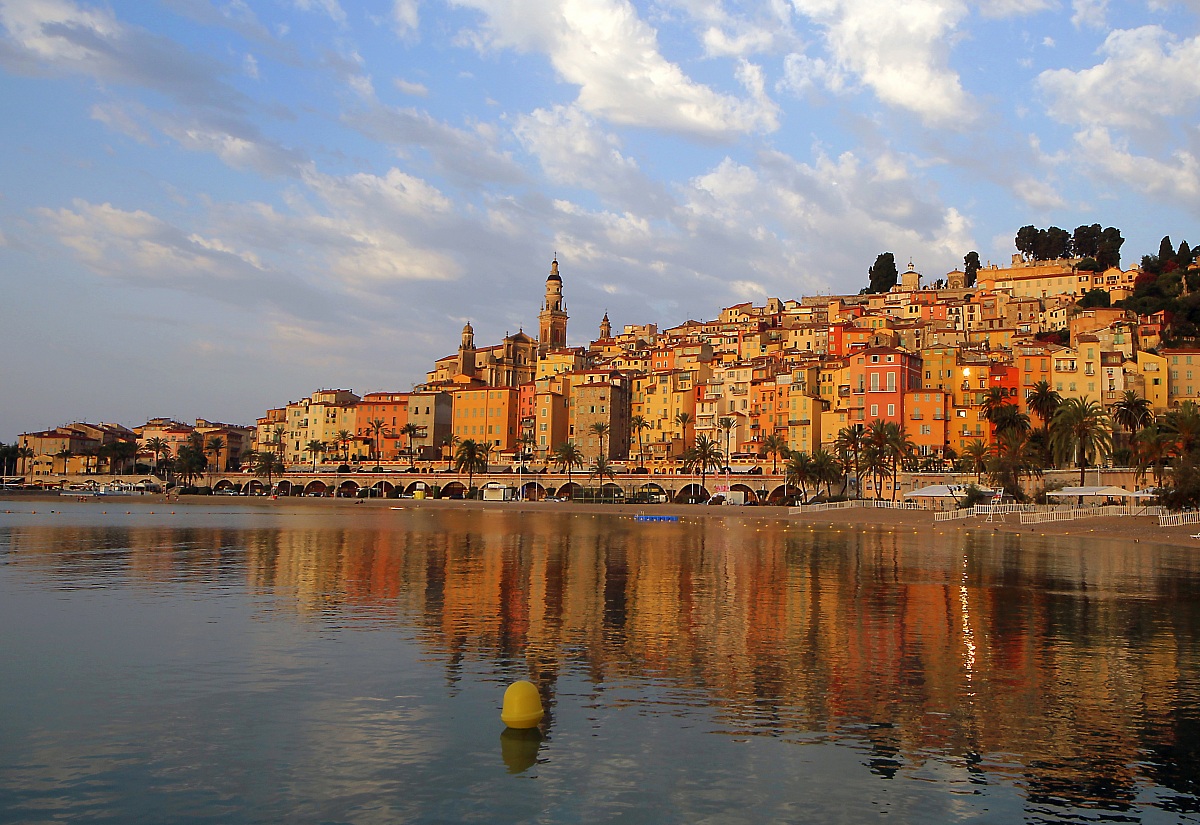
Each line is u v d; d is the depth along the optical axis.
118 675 32.09
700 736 25.61
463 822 20.05
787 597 52.84
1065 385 197.12
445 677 31.98
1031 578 63.12
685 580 61.22
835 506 161.25
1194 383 196.62
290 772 22.88
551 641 38.53
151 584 56.72
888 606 49.34
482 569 67.12
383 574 63.00
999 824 20.16
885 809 20.86
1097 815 20.67
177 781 22.33
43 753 24.17
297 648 36.72
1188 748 25.00
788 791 21.81
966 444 192.62
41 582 57.66
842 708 28.45
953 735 25.92
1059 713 28.12
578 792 21.66
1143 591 56.00
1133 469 152.38
